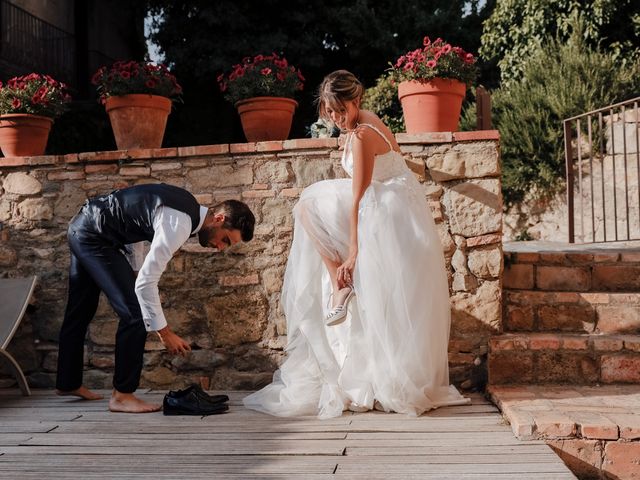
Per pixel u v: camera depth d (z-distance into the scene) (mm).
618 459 2818
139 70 4297
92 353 4238
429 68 3883
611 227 7066
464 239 3918
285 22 13930
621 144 7078
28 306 4320
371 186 3408
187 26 13820
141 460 2650
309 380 3494
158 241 3188
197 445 2854
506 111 8094
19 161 4363
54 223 4344
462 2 13844
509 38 10422
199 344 4156
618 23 9719
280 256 4098
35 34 13031
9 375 4348
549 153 7609
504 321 4113
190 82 14047
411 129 4027
